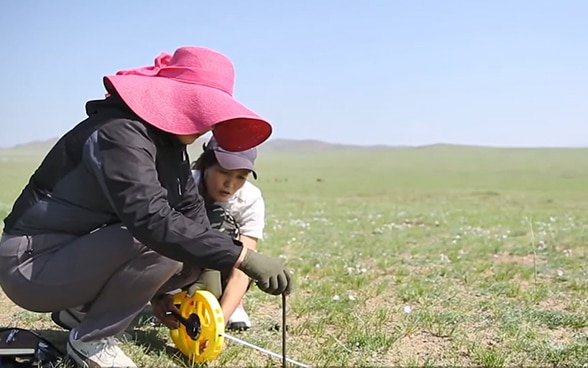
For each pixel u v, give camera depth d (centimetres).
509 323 479
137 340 414
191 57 335
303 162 9812
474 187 4016
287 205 2292
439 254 873
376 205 2323
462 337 444
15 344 355
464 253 885
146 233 309
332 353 400
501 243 986
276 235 1105
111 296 343
